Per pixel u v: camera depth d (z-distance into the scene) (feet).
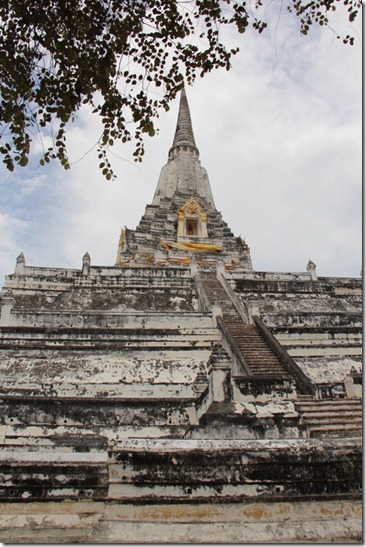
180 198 160.04
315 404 45.11
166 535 20.61
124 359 57.77
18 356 56.85
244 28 26.89
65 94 24.77
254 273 110.63
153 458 22.90
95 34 25.30
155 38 26.61
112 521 21.35
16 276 91.04
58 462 27.81
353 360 66.39
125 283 93.86
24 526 25.68
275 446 23.82
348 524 21.68
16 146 24.25
